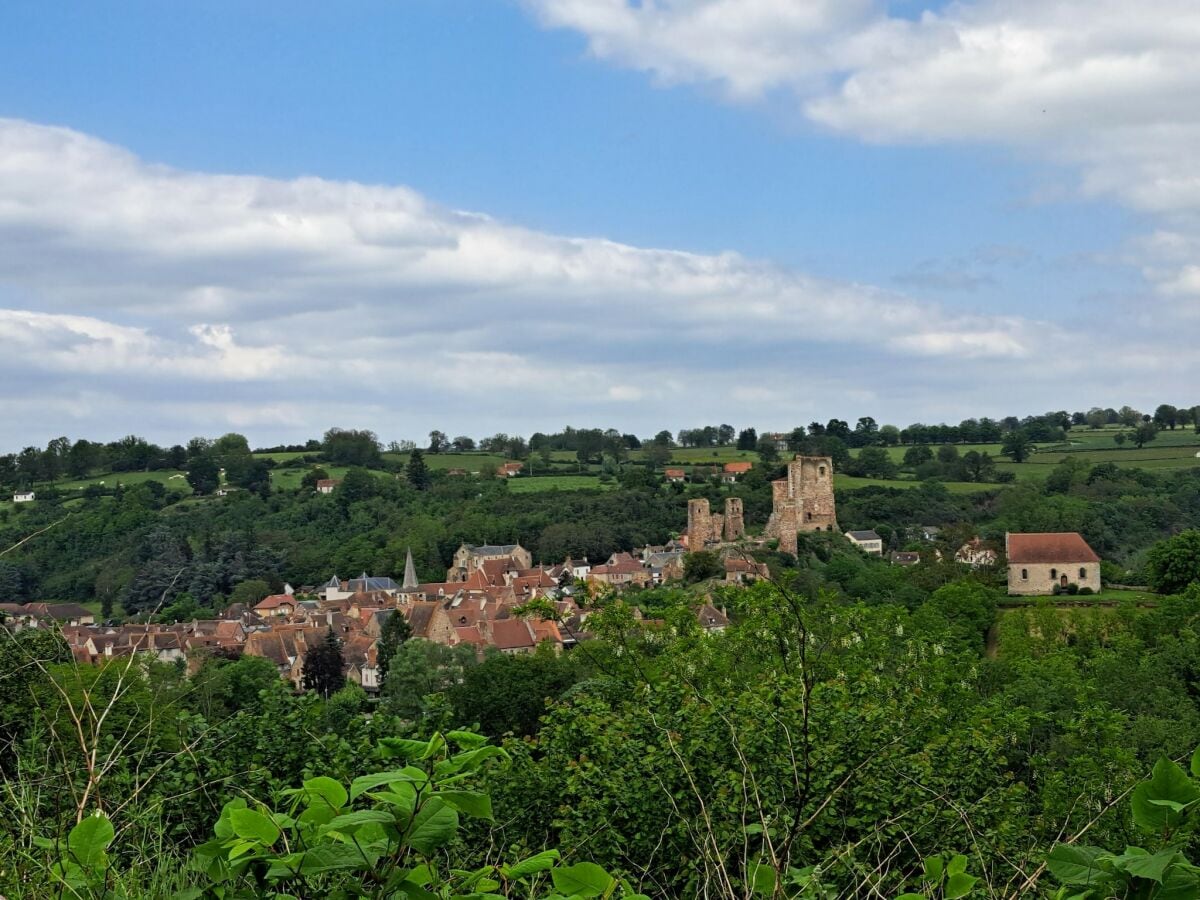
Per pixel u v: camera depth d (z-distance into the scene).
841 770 9.88
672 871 9.89
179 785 8.01
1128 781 11.27
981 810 11.03
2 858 4.27
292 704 11.73
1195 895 3.15
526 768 11.93
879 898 6.30
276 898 3.48
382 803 3.38
